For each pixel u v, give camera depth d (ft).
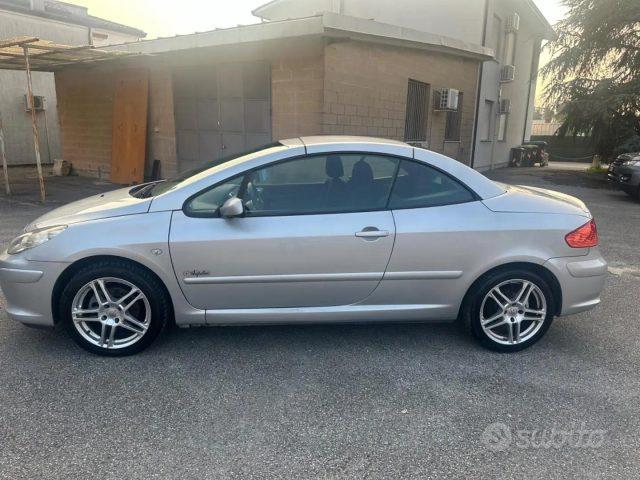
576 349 11.99
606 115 48.03
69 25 55.06
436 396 9.87
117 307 10.98
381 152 11.27
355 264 10.89
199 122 34.12
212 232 10.64
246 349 11.74
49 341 11.95
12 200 31.50
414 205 11.12
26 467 7.70
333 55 27.45
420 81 36.27
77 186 38.24
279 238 10.66
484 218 11.14
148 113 37.22
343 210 10.96
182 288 10.86
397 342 12.23
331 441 8.46
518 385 10.30
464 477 7.65
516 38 59.00
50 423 8.82
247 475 7.61
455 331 12.92
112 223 10.70
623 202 35.17
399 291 11.23
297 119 28.73
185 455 8.04
